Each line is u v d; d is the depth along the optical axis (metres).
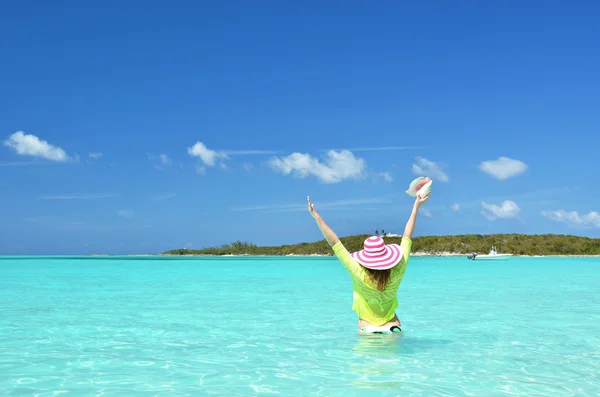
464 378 4.63
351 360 5.35
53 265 40.16
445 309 10.00
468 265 45.97
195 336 6.86
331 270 32.03
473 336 6.84
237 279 21.16
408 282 19.50
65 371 4.91
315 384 4.42
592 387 4.37
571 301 11.63
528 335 6.91
